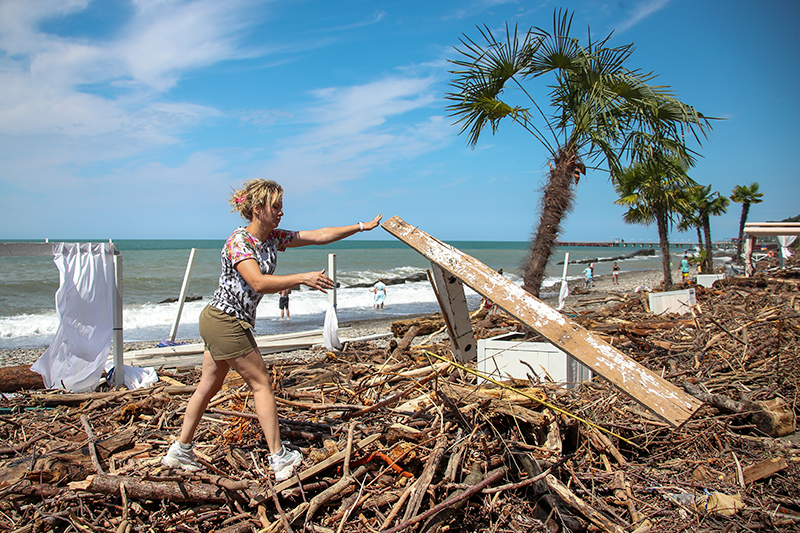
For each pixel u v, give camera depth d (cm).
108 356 522
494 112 701
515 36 664
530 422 279
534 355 404
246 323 244
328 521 234
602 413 331
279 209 265
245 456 287
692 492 269
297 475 243
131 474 272
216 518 239
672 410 203
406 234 299
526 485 260
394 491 249
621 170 664
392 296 2348
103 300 514
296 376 540
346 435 300
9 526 231
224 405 383
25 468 279
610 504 262
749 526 233
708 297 1053
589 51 650
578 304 1373
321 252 7894
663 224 1571
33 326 1384
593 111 639
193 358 775
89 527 230
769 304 830
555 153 702
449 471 252
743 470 286
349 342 916
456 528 236
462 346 325
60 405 451
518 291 251
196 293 2369
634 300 1036
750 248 1714
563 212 696
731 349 553
